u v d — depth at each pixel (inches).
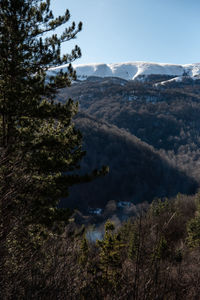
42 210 286.0
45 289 96.0
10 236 115.3
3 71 291.3
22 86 298.8
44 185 299.7
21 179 127.3
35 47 304.8
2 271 108.9
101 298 94.0
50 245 121.6
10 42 290.7
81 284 104.6
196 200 1475.1
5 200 111.7
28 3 301.3
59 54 318.7
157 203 1346.0
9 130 296.2
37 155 295.1
